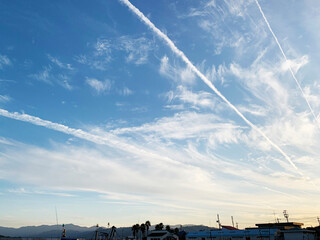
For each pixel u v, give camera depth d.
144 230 137.25
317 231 98.06
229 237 95.81
